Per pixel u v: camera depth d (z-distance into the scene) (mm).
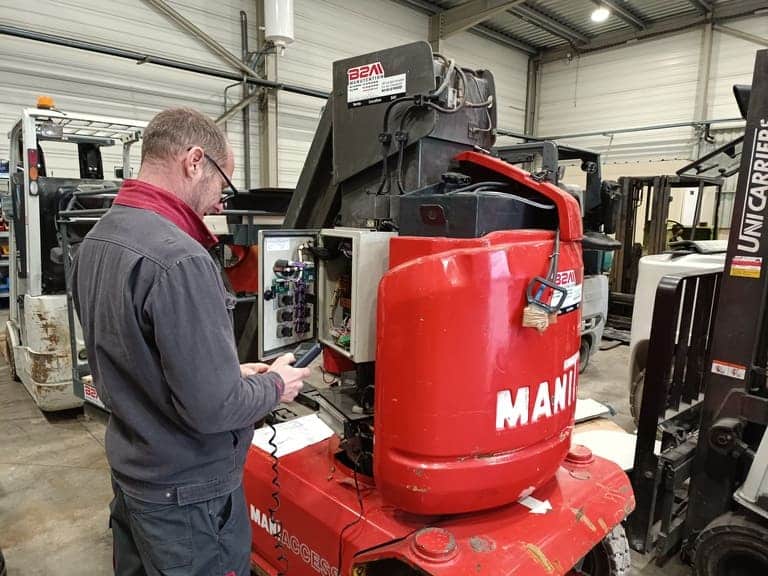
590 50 8984
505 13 7875
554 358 1282
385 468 1266
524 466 1257
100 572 2027
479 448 1200
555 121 9633
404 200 1396
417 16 7645
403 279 1180
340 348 1528
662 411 2006
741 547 1725
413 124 1547
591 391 4199
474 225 1231
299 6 6434
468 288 1137
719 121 7594
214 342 972
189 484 1081
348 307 1669
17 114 4906
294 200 2047
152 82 5605
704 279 2223
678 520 2145
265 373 1154
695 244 3199
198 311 957
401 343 1194
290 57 6473
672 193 6914
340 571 1402
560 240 1302
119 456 1093
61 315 3215
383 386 1243
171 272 942
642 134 8570
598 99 9008
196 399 952
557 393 1309
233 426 1024
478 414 1182
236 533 1186
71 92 5148
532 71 9688
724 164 3510
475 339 1152
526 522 1350
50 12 4914
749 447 1863
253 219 2742
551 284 1189
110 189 3213
